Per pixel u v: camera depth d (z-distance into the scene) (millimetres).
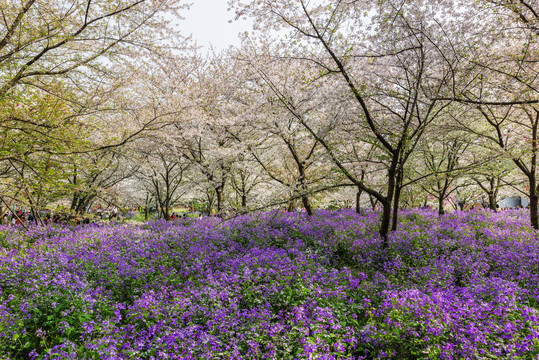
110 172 21281
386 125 12148
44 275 7551
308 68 14203
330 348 5473
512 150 11320
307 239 12648
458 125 12945
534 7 8719
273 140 20078
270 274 8172
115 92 10969
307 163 17172
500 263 9109
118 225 18000
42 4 8867
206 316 6273
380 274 8680
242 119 15445
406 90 11547
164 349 5156
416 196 27547
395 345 5484
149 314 6352
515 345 4883
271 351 5027
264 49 15031
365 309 6945
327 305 6789
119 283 8281
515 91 9422
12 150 9328
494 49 10227
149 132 12578
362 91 10680
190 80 20688
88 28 9844
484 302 6301
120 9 9758
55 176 10727
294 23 10914
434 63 10773
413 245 11195
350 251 11430
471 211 20234
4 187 10711
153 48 10914
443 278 8195
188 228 15547
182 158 23266
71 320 6098
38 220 17359
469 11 9539
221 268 9172
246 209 13844
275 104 14352
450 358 4750
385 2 9523
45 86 9602
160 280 8344
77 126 10836
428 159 20031
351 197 26953
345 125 12781
